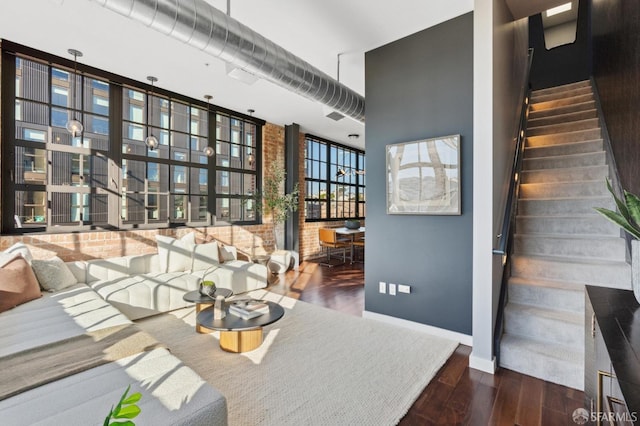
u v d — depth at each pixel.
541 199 3.30
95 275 3.55
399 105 3.28
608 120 3.40
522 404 1.94
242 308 2.67
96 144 3.97
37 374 1.53
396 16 2.88
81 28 2.96
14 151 3.37
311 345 2.75
